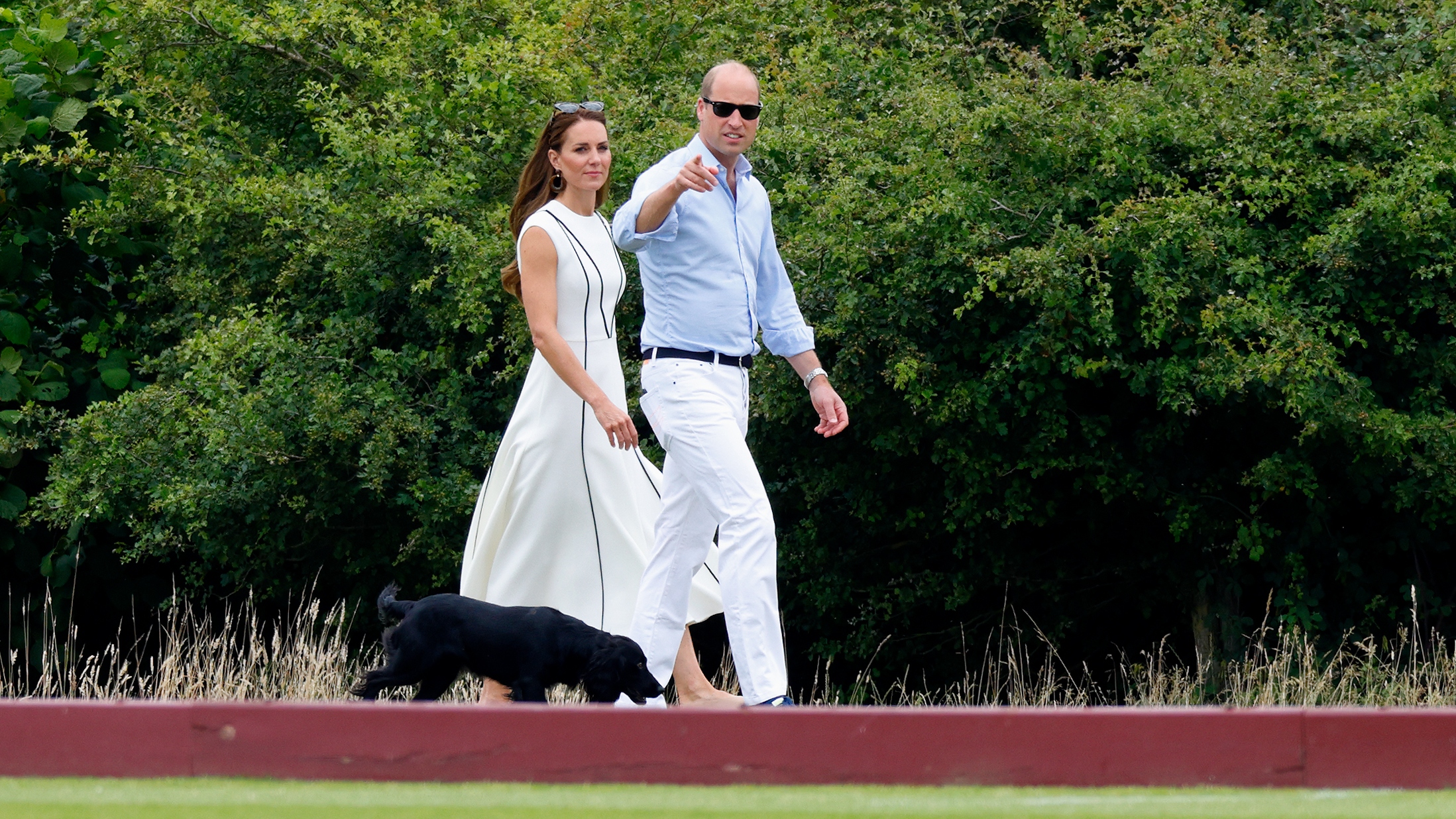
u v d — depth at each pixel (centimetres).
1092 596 3522
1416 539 3198
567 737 977
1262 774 966
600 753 977
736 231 1702
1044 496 3216
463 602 1614
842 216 2772
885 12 3747
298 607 3712
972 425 2961
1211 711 974
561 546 1836
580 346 1822
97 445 3288
